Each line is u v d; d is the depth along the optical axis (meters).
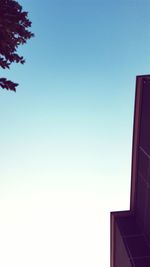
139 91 14.55
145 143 14.28
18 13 5.46
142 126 14.65
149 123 13.52
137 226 16.86
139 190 16.11
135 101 14.98
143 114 14.39
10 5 5.41
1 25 5.28
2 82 5.36
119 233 16.64
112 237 18.19
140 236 15.88
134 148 15.88
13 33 5.63
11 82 5.41
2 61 5.54
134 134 15.62
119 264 16.88
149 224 14.45
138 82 14.41
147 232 14.94
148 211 14.54
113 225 17.80
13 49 5.71
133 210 17.48
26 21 5.61
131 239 15.77
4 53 5.58
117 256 17.39
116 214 17.59
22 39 5.80
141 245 15.23
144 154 14.65
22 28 5.61
